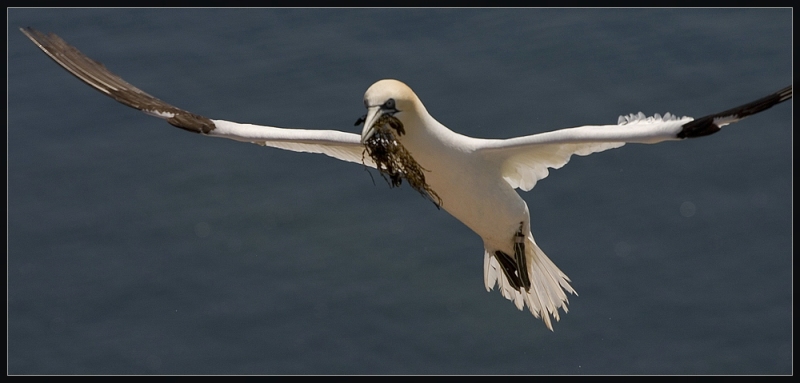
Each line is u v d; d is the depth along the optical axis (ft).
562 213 92.27
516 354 85.10
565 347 85.56
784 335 85.15
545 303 48.85
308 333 86.79
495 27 105.81
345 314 87.86
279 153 98.68
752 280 88.33
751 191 92.68
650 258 89.61
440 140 41.86
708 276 88.43
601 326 86.89
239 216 94.07
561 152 43.86
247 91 100.48
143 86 101.96
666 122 40.06
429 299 87.97
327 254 91.20
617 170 94.99
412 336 86.28
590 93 98.17
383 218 93.35
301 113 97.55
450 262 90.12
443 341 85.46
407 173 42.22
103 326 89.10
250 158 98.43
